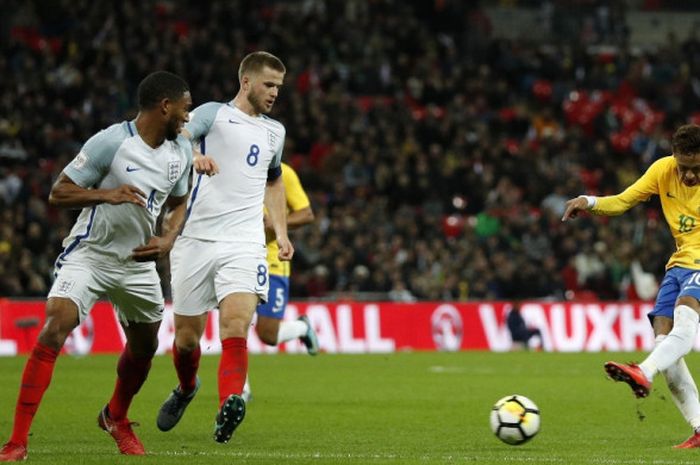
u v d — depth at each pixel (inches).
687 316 1248.8
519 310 3481.8
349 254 3624.5
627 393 2041.1
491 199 4168.3
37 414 1630.2
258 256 1264.8
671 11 6028.5
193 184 1280.8
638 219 4202.8
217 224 1272.1
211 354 3120.1
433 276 3683.6
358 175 4160.9
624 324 3580.2
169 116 1106.7
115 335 3157.0
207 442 1321.4
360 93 4704.7
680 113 4992.6
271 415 1656.0
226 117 1283.2
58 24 4505.4
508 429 1240.2
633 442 1348.4
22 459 1091.3
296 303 3312.0
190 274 1275.8
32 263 3339.1
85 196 1072.2
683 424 1571.1
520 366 2751.0
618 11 5698.8
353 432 1448.1
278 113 4298.7
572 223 4037.9
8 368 2529.5
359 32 4849.9
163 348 3147.1
